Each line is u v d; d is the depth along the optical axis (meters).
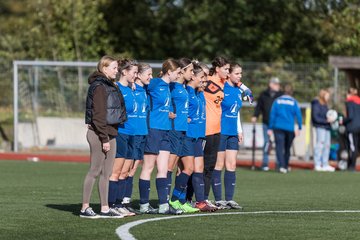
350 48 78.38
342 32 78.38
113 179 24.47
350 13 78.50
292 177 42.19
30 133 58.09
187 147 25.83
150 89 25.11
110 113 23.22
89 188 23.78
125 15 83.75
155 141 25.09
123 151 24.47
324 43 79.06
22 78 58.50
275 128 45.38
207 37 77.88
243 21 78.38
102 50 83.62
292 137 45.62
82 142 58.16
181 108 25.52
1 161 50.62
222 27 78.19
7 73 61.62
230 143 27.45
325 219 24.31
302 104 54.59
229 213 25.61
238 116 27.67
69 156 53.03
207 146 26.75
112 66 23.36
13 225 22.30
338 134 50.75
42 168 45.34
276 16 78.56
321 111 47.41
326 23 78.88
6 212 25.16
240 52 78.62
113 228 21.75
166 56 81.69
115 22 83.62
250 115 58.62
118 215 24.02
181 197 26.05
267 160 47.06
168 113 25.25
